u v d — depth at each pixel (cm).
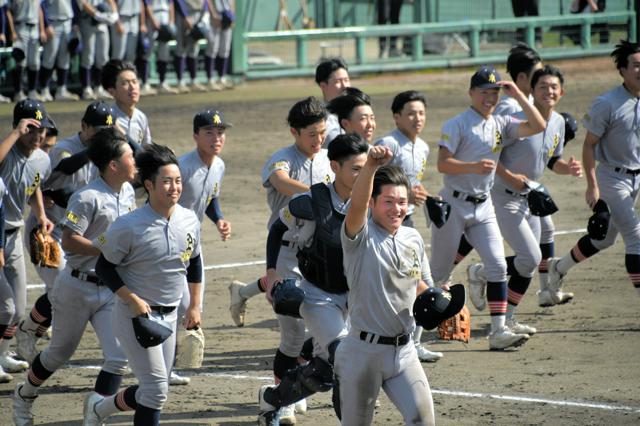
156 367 2081
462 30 10375
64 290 2327
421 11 10781
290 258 2472
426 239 4472
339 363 1920
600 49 10856
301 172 2575
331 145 2114
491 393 2534
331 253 2116
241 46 9562
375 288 1859
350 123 2700
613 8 11012
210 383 2692
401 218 1884
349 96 2698
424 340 3094
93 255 2297
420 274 1900
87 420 2189
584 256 3309
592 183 3164
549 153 3144
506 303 2967
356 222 1842
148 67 8775
